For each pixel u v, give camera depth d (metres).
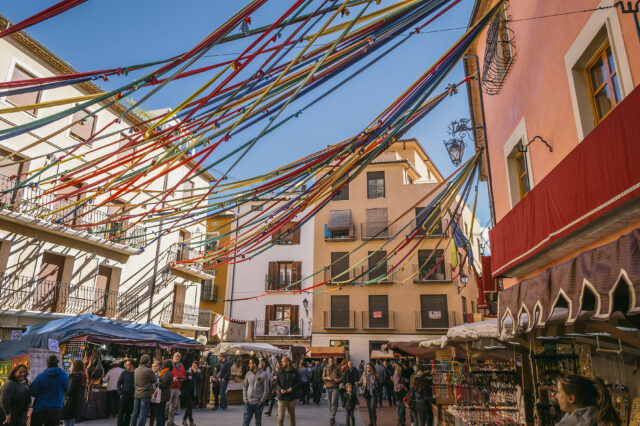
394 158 34.16
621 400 5.54
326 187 7.07
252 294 32.12
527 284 5.10
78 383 8.02
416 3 4.00
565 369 6.50
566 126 6.05
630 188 3.77
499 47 8.72
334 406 12.04
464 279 13.20
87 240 17.72
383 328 29.28
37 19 2.82
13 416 6.53
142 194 20.02
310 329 30.47
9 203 14.76
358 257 30.98
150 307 20.98
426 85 5.20
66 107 16.88
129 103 18.66
